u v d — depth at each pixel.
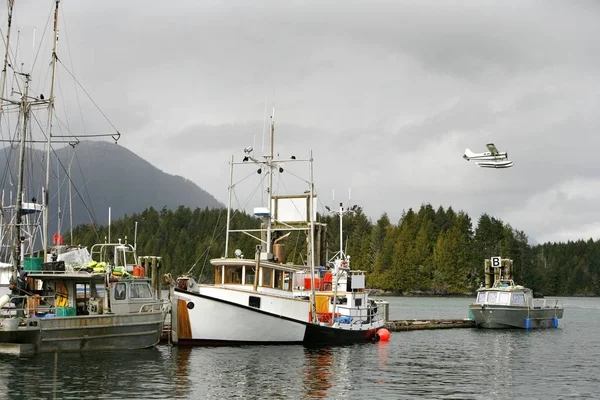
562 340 57.59
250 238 176.75
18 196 44.94
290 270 49.03
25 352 35.78
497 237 187.62
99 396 27.30
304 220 52.81
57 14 46.91
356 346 48.34
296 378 32.84
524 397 29.94
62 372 31.97
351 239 195.62
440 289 175.62
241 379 32.00
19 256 45.62
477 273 178.38
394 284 180.00
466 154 65.94
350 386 31.31
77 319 36.81
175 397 27.56
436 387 31.84
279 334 44.47
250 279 46.97
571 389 32.16
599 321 88.44
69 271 39.59
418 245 182.62
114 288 39.78
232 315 42.72
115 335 38.69
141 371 33.06
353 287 51.69
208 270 181.38
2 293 43.34
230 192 50.44
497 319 68.50
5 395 27.06
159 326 41.47
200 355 39.00
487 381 34.12
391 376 34.66
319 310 50.06
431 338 57.69
